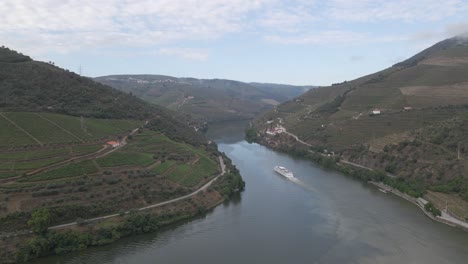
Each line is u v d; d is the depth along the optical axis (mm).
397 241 115750
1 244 101125
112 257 105875
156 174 148625
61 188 122188
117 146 164125
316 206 147625
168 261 104438
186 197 143375
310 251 110250
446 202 139375
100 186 129625
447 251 108938
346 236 119875
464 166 153000
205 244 114625
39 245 102688
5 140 140375
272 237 119562
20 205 111312
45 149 141625
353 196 160125
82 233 111312
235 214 139125
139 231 120188
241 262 104125
